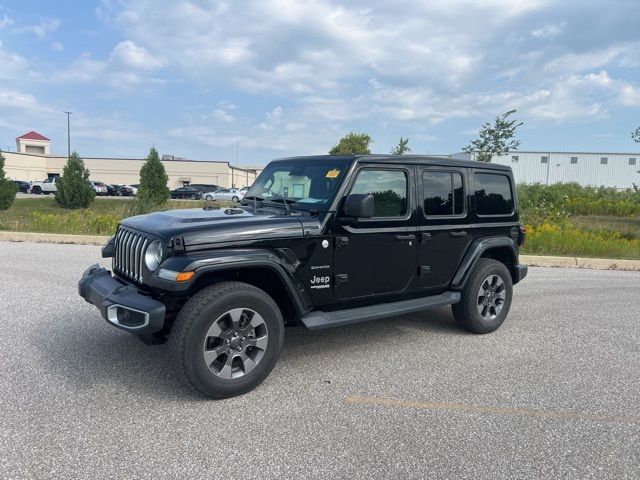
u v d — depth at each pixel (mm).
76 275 8008
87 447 3121
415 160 4953
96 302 4102
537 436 3385
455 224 5285
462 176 5371
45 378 4125
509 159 63750
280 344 4039
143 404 3723
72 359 4543
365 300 4711
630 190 29875
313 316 4285
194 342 3604
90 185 32344
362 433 3373
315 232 4246
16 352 4680
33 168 67875
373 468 2965
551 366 4703
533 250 11906
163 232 3848
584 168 62750
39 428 3336
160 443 3189
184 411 3629
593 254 11625
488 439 3332
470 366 4664
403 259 4855
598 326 6078
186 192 50750
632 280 9203
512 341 5449
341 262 4430
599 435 3416
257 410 3678
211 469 2918
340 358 4812
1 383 4016
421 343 5312
